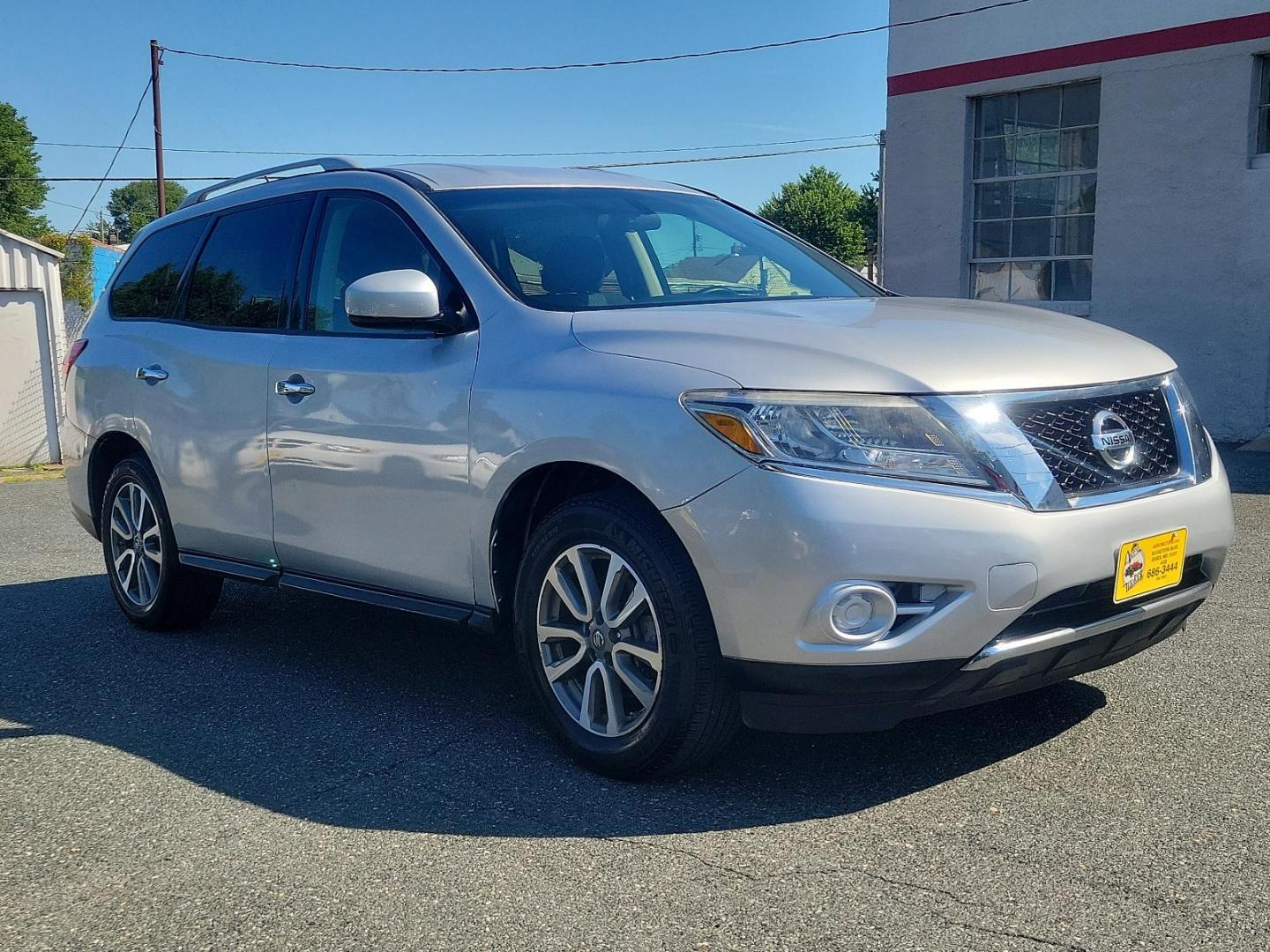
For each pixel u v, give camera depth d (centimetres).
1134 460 327
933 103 1352
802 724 313
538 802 332
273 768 366
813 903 271
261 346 451
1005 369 315
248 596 598
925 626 296
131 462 520
